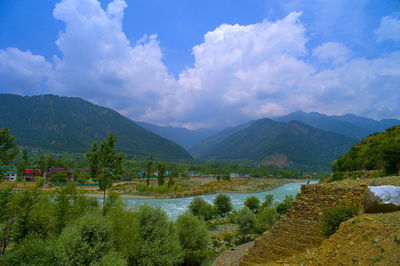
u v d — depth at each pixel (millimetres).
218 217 76375
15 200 27656
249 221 51625
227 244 45375
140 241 26531
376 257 8984
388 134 103875
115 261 19891
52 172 134625
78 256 19000
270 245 16812
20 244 22344
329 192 15914
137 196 121188
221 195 79000
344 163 104688
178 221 35938
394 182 14539
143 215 28406
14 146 27312
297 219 16406
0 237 25719
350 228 12055
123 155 39188
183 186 157125
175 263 27938
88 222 21047
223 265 25641
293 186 185125
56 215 30359
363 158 91625
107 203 33094
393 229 9930
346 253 10539
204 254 36844
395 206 11953
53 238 25188
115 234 25953
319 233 15008
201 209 70125
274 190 155000
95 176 37656
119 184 154000
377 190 12750
